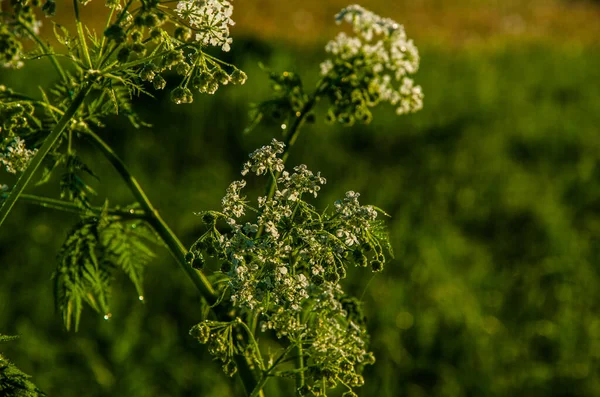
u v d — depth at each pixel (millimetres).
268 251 2004
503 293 7363
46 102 2412
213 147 10016
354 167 9711
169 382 5902
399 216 8375
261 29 17359
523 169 10227
